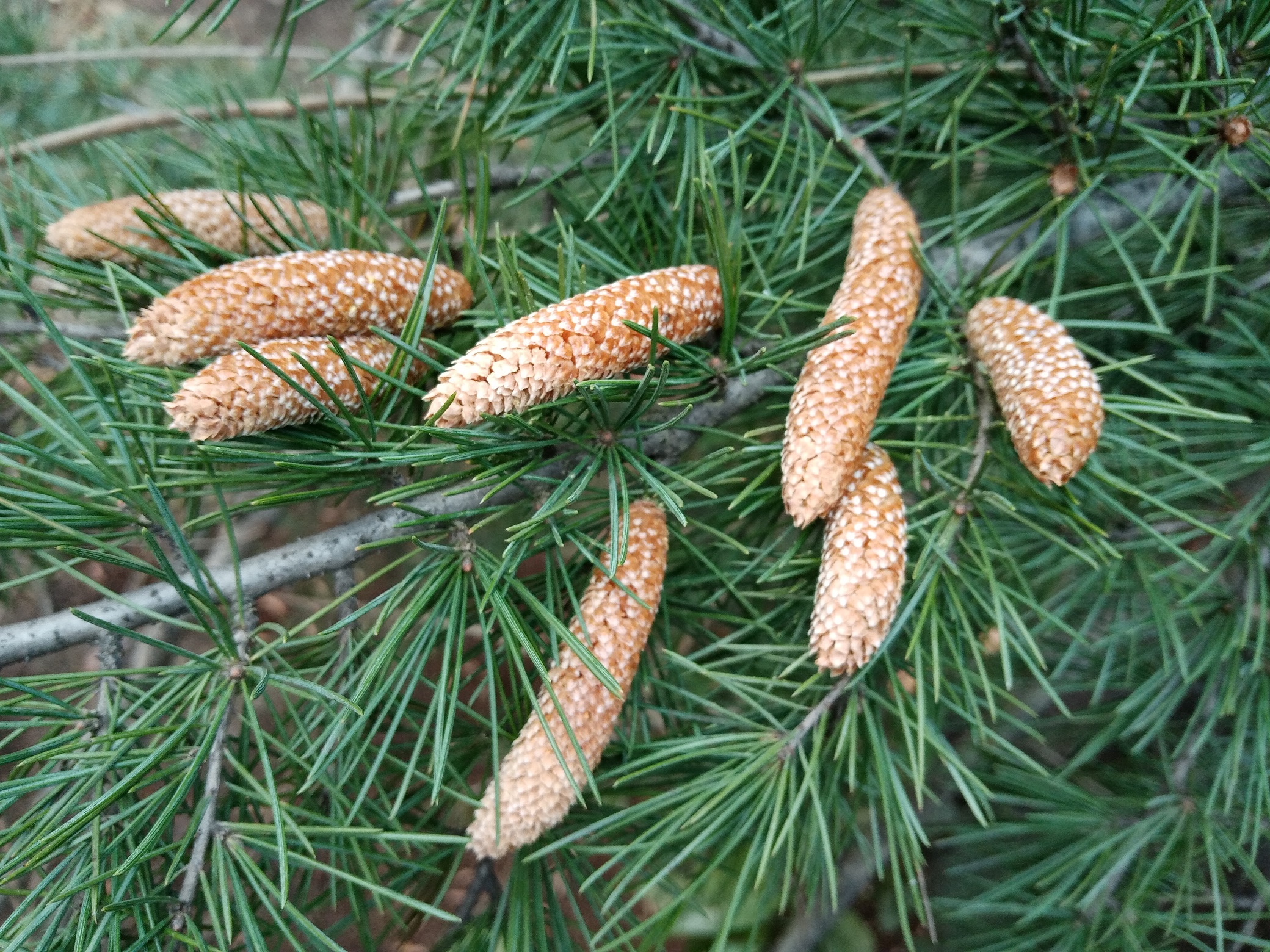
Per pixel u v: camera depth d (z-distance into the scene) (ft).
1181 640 0.95
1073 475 0.73
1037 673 0.77
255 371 0.72
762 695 0.78
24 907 0.69
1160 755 1.00
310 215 0.93
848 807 0.87
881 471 0.75
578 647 0.73
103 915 0.71
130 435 0.87
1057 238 0.92
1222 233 1.01
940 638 0.84
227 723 0.80
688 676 0.95
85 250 0.85
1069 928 0.95
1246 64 0.82
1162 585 0.96
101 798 0.69
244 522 1.50
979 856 1.16
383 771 0.89
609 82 0.85
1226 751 0.93
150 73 1.55
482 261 0.81
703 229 0.94
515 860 0.85
